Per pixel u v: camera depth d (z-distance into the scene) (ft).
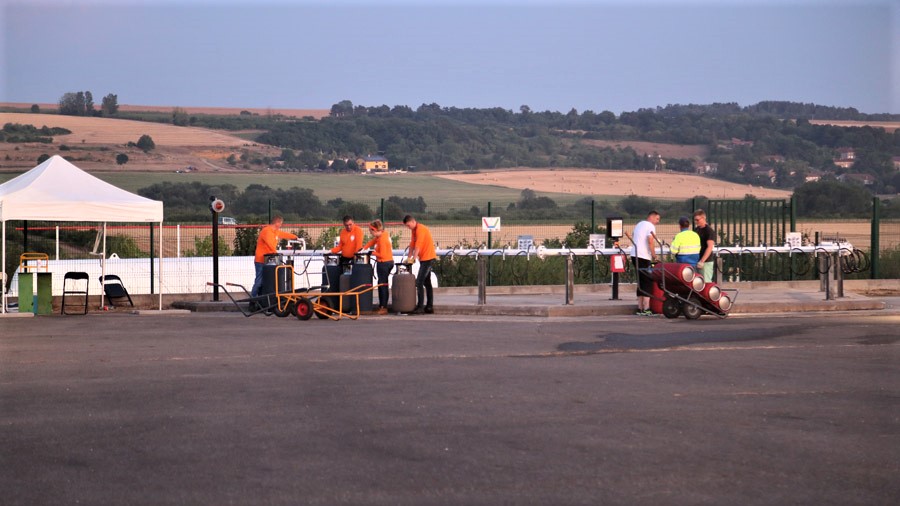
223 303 76.38
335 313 68.74
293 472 26.63
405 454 28.48
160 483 25.66
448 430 31.50
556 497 24.39
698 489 25.09
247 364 45.60
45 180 74.02
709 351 49.42
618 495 24.58
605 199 365.81
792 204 93.40
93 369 44.21
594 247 74.79
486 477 26.09
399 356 48.06
